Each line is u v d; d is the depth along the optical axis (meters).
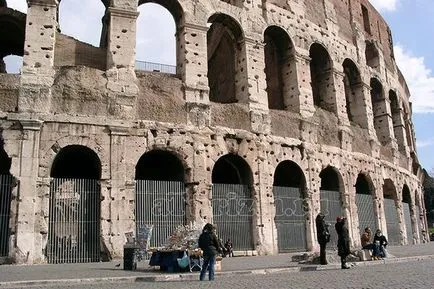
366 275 17.45
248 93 35.03
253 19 37.22
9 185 26.92
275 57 42.28
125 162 29.02
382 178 46.41
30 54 28.92
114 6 31.30
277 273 19.70
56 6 30.47
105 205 27.95
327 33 44.22
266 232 32.97
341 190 40.16
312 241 35.66
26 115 27.61
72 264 25.11
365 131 45.88
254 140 34.16
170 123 31.02
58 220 27.12
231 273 19.22
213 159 31.98
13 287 15.74
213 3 35.09
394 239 46.78
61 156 31.38
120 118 29.64
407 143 59.69
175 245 21.06
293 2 41.38
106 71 30.25
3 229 26.33
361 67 48.09
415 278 15.79
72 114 28.61
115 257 27.39
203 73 33.19
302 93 39.16
